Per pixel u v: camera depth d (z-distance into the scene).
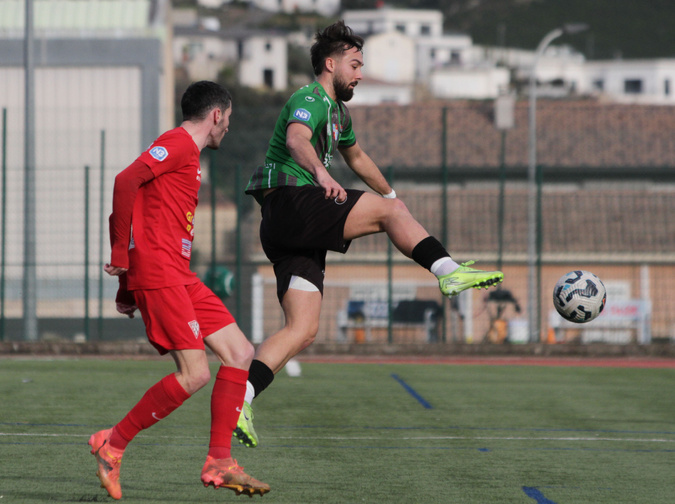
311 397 33.81
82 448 22.78
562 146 136.88
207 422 27.36
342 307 62.97
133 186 15.96
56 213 71.06
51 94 80.81
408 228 17.22
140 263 16.41
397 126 138.62
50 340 51.91
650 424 28.78
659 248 74.62
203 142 17.08
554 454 23.47
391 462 21.95
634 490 19.28
